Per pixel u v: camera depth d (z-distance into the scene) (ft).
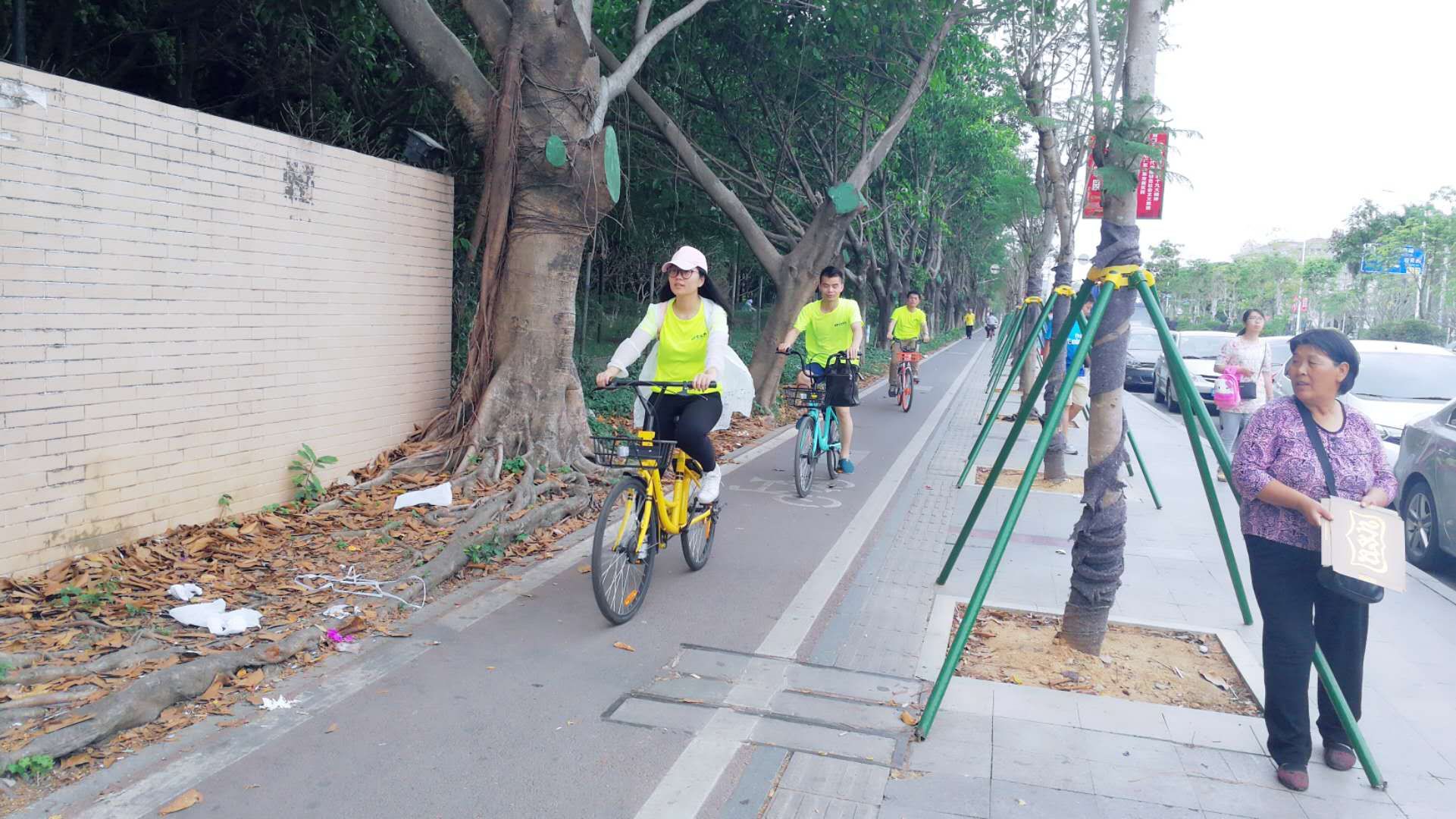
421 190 26.32
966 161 81.71
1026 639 16.63
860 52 49.24
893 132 43.83
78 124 16.65
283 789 11.14
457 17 39.83
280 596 16.75
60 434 16.62
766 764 12.12
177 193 18.66
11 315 15.71
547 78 25.77
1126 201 15.25
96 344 17.19
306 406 22.47
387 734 12.57
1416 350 36.24
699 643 16.16
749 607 18.06
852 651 16.01
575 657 15.37
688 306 18.58
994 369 48.67
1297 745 11.82
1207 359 57.77
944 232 108.78
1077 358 13.98
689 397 18.31
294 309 21.88
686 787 11.51
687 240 67.92
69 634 14.25
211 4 36.09
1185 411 15.76
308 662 14.61
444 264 27.58
